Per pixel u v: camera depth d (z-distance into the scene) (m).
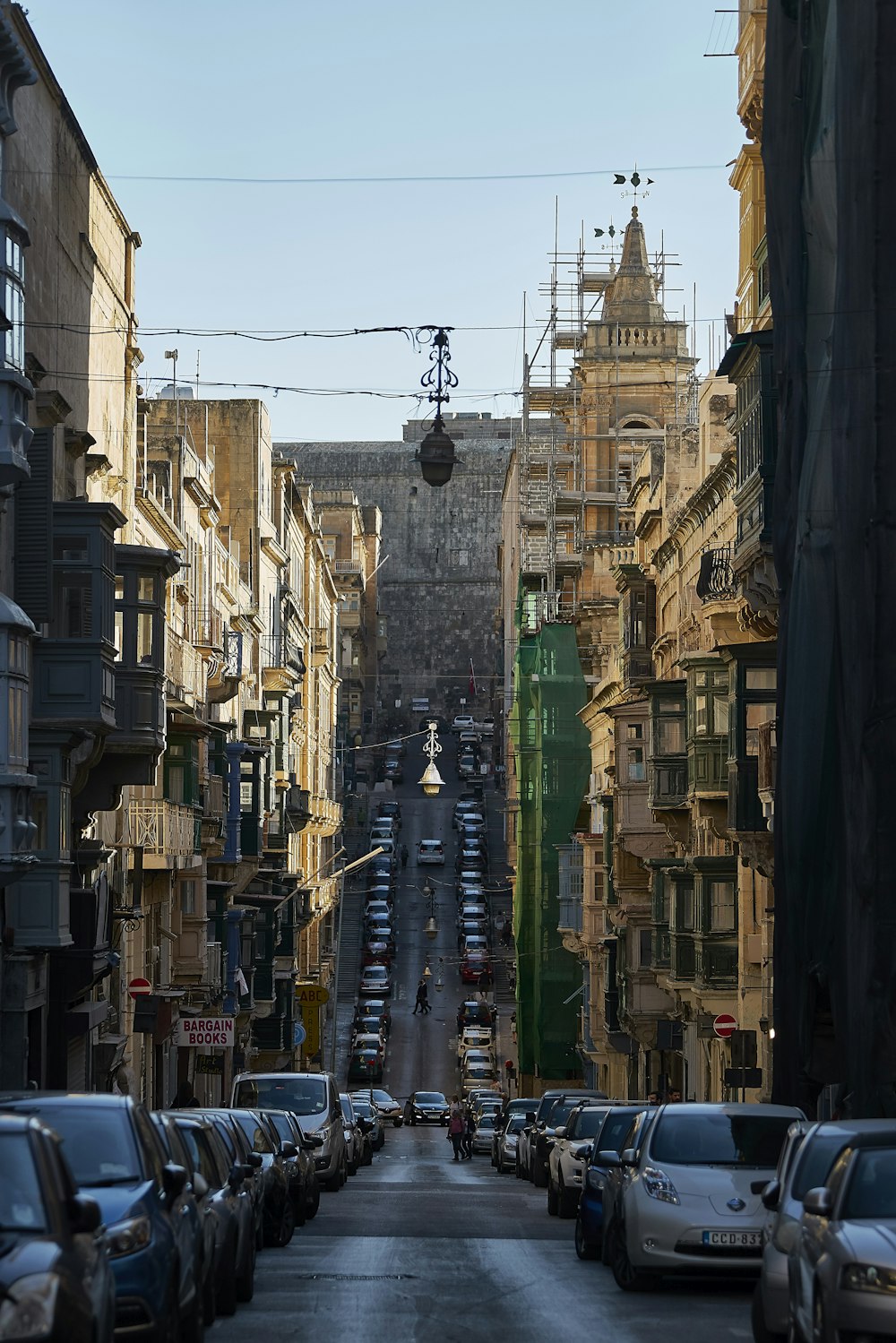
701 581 101.81
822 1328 26.00
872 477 57.28
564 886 168.25
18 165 76.31
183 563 122.56
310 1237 58.59
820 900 65.38
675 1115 45.03
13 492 70.94
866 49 58.00
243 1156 51.03
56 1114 30.75
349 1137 102.88
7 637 63.59
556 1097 97.38
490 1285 44.50
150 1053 110.94
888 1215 27.36
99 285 95.25
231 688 136.38
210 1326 35.91
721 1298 42.28
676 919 113.88
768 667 91.06
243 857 140.75
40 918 72.88
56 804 73.06
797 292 68.62
